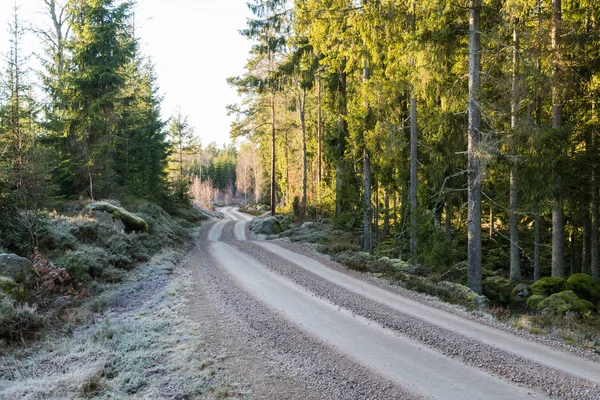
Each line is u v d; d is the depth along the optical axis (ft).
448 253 50.70
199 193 293.64
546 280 46.73
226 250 74.23
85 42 85.10
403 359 23.52
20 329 25.99
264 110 138.72
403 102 63.52
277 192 245.86
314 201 116.98
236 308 34.27
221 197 386.52
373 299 37.96
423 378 20.94
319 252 69.51
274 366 22.52
